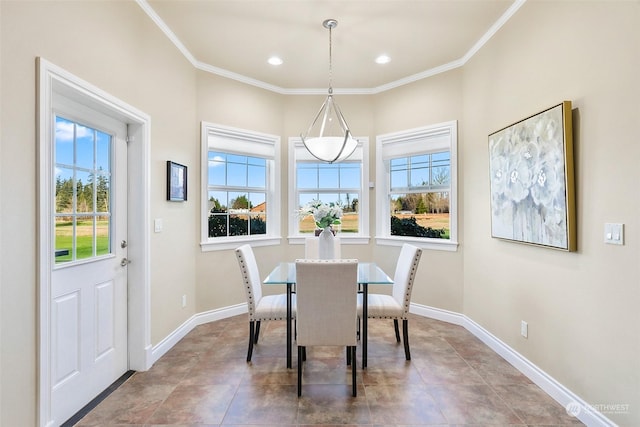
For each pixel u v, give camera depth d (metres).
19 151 1.44
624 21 1.60
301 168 4.30
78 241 1.97
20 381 1.46
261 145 4.02
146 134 2.50
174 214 2.99
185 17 2.68
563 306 2.03
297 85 4.09
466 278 3.39
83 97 1.86
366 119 4.21
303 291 2.13
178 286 3.07
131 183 2.46
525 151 2.32
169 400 2.08
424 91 3.74
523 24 2.43
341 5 2.54
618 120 1.64
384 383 2.28
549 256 2.15
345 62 3.50
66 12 1.70
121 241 2.39
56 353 1.79
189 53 3.26
